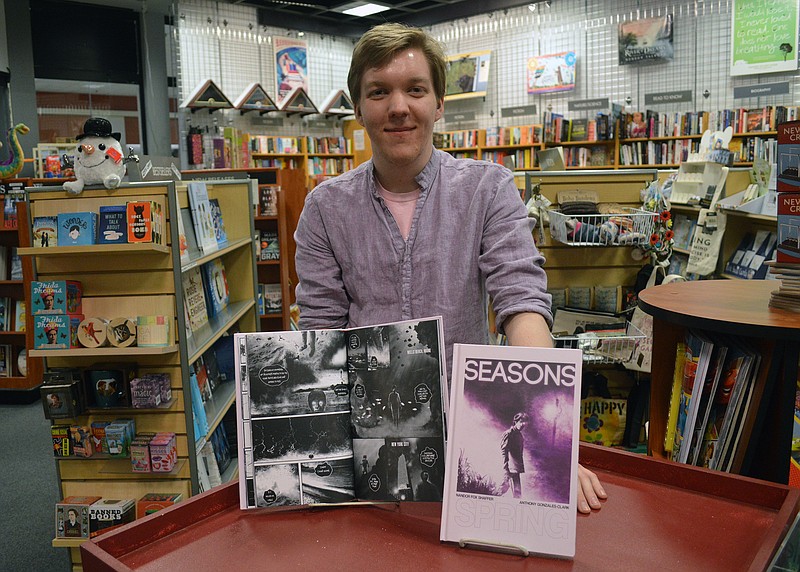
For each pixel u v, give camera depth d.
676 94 9.59
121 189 2.64
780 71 9.27
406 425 1.07
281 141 11.58
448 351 1.53
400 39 1.36
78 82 10.05
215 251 3.50
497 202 1.51
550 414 0.96
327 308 1.63
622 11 10.57
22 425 5.33
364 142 12.40
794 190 1.58
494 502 0.96
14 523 3.59
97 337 2.64
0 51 9.11
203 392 3.34
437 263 1.52
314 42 12.85
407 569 0.92
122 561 0.96
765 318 1.51
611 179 3.77
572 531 0.93
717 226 4.34
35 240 2.66
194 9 11.18
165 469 2.71
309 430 1.09
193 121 11.04
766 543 0.91
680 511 1.09
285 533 1.03
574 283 3.81
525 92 11.68
